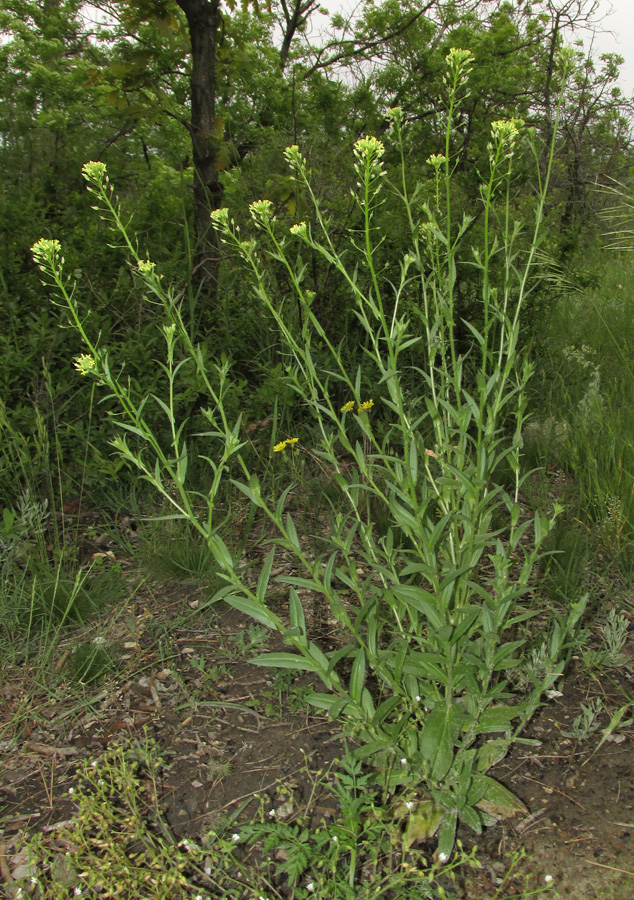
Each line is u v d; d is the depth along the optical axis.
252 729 2.14
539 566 2.79
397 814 1.79
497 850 1.72
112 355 3.69
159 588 2.83
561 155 8.40
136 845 1.78
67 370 3.64
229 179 4.53
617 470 3.14
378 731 1.81
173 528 3.00
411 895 1.60
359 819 1.75
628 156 10.22
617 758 1.95
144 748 2.07
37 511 2.76
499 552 1.82
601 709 2.12
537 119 5.91
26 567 2.81
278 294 4.19
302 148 4.50
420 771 1.83
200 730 2.14
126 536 3.18
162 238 4.79
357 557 2.93
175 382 3.61
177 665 2.41
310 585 1.74
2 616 2.52
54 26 8.05
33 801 1.93
